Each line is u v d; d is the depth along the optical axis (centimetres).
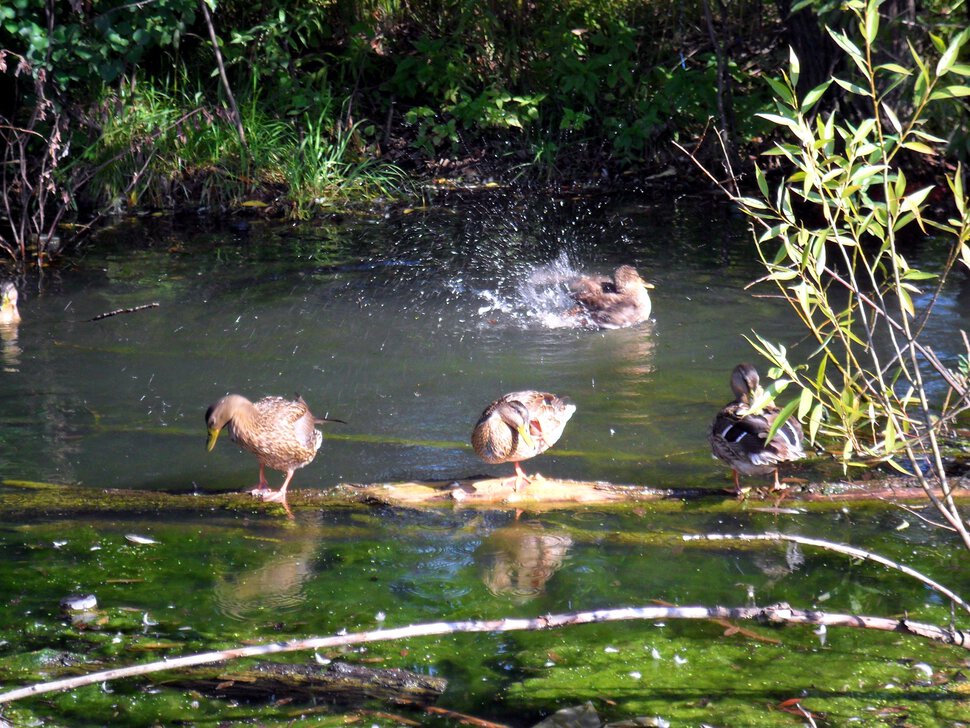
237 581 723
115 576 727
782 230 554
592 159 2217
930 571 722
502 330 1320
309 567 747
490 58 2350
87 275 1541
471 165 2192
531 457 926
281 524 823
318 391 1120
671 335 1293
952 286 1417
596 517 833
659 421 1039
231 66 2255
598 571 737
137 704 567
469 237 1766
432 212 1938
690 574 730
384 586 716
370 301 1427
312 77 2256
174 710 563
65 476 912
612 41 2228
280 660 614
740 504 843
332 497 863
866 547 764
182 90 2111
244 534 804
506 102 2280
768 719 547
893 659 608
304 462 899
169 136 2008
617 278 1361
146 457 959
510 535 802
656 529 808
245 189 1994
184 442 995
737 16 2334
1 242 1638
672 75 2202
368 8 2452
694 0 2352
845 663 604
